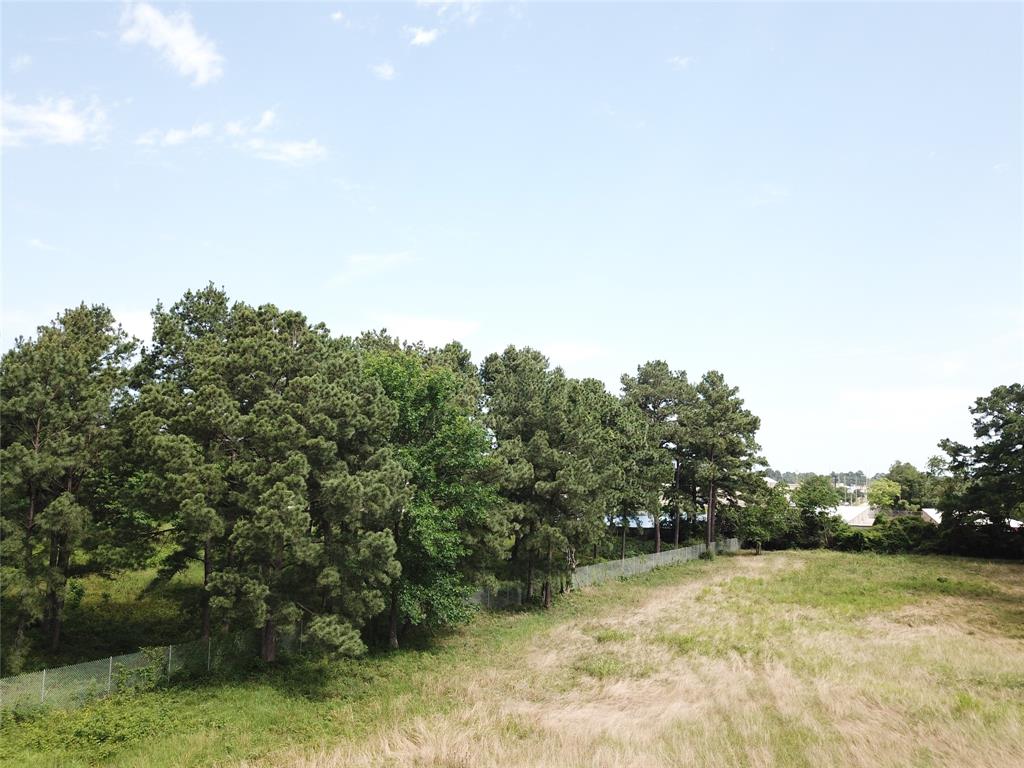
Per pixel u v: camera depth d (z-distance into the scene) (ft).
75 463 75.00
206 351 92.22
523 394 146.92
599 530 151.12
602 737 59.26
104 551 81.76
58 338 86.89
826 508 277.64
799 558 236.84
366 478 86.89
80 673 71.20
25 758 58.13
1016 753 49.55
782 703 66.03
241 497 79.05
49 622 84.28
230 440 84.38
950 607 131.64
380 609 88.38
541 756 54.24
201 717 69.21
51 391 75.82
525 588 147.84
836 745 52.80
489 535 114.52
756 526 257.14
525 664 94.89
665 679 81.61
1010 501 202.59
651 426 232.12
